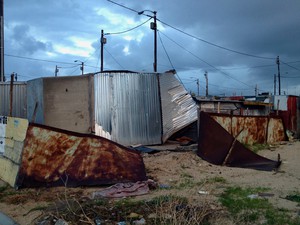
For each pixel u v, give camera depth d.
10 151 8.42
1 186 7.84
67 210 5.78
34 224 5.52
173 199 6.27
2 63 16.83
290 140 17.69
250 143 14.87
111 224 5.25
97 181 7.67
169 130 15.87
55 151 7.88
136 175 7.93
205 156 11.27
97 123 14.65
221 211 5.85
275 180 8.62
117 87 15.04
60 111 14.16
